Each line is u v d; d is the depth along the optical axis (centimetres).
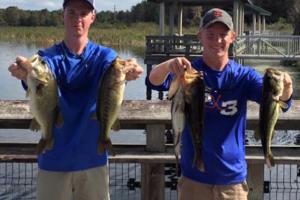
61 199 231
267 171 435
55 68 222
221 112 217
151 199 290
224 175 217
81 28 223
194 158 204
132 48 2972
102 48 232
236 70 220
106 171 236
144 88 1249
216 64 217
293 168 443
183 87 195
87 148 229
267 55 1281
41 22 5516
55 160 228
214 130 217
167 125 314
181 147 220
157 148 295
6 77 1381
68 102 224
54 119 206
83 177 231
